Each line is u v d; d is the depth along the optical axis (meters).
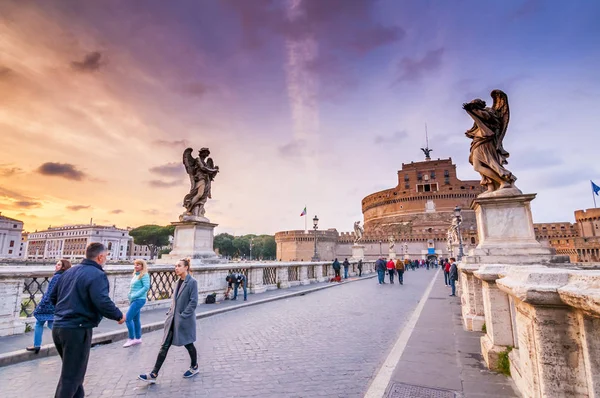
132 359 6.07
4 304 7.09
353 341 7.41
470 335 7.24
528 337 2.93
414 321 9.02
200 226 13.85
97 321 3.62
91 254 3.78
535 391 2.74
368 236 89.06
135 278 7.16
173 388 4.75
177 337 5.06
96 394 4.53
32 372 5.30
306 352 6.55
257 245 133.38
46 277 7.89
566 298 2.27
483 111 7.80
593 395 2.18
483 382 4.53
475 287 7.80
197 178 14.23
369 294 16.77
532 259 6.65
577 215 72.12
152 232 107.44
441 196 97.56
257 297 14.59
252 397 4.45
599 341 2.21
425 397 4.12
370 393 4.29
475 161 7.90
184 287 5.26
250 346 7.01
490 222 7.41
